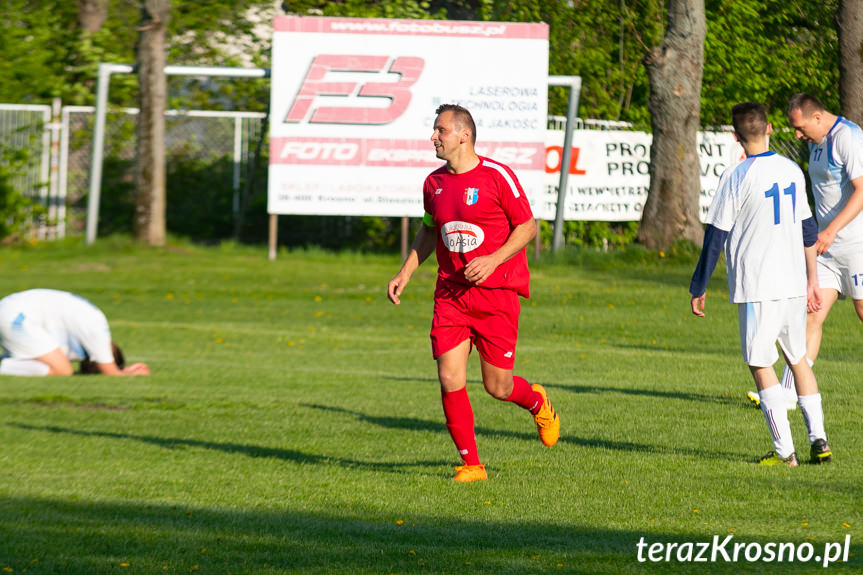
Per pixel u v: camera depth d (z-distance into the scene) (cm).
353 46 7350
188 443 2400
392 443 2411
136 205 7519
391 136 7394
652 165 7494
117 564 1385
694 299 2116
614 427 2575
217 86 9256
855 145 2509
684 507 1717
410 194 7425
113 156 7975
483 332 1981
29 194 7762
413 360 4100
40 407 2898
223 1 9494
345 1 9219
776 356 2064
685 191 7431
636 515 1666
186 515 1683
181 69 7412
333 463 2167
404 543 1497
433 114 7388
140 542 1504
